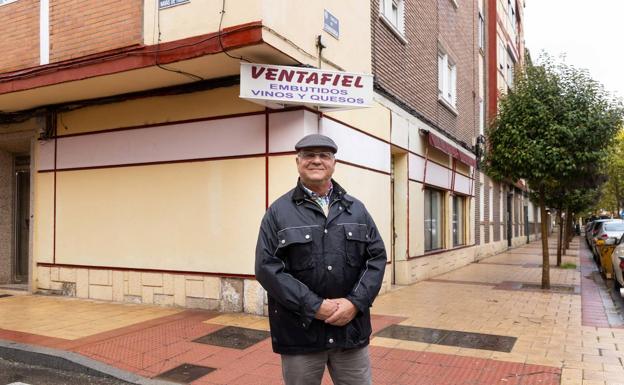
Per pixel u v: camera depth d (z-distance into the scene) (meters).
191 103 7.89
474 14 18.55
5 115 9.54
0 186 10.23
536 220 40.56
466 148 16.75
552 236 45.25
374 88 9.36
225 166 7.60
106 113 8.63
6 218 10.29
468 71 17.44
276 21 6.34
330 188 3.12
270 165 7.26
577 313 7.99
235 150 7.53
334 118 7.86
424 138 12.18
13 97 8.40
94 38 7.30
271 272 2.83
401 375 5.02
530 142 10.09
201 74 7.29
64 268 9.02
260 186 7.32
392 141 10.21
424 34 12.59
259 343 5.98
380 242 3.14
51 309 7.84
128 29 7.03
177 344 5.93
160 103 8.14
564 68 10.40
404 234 11.01
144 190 8.27
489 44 21.25
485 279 12.26
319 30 7.45
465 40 17.02
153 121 8.20
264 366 5.21
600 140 9.94
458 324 7.15
